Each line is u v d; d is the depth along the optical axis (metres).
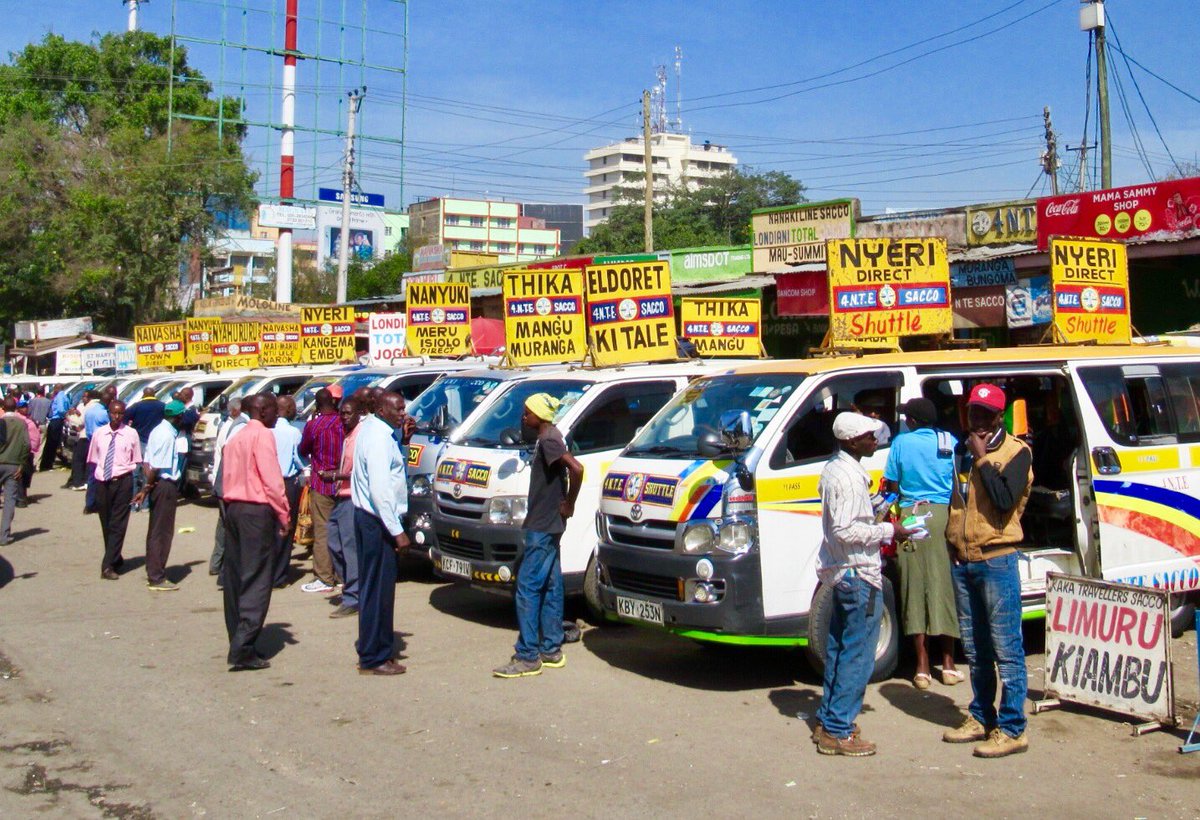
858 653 5.75
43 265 46.28
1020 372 7.66
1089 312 9.35
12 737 6.18
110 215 45.09
